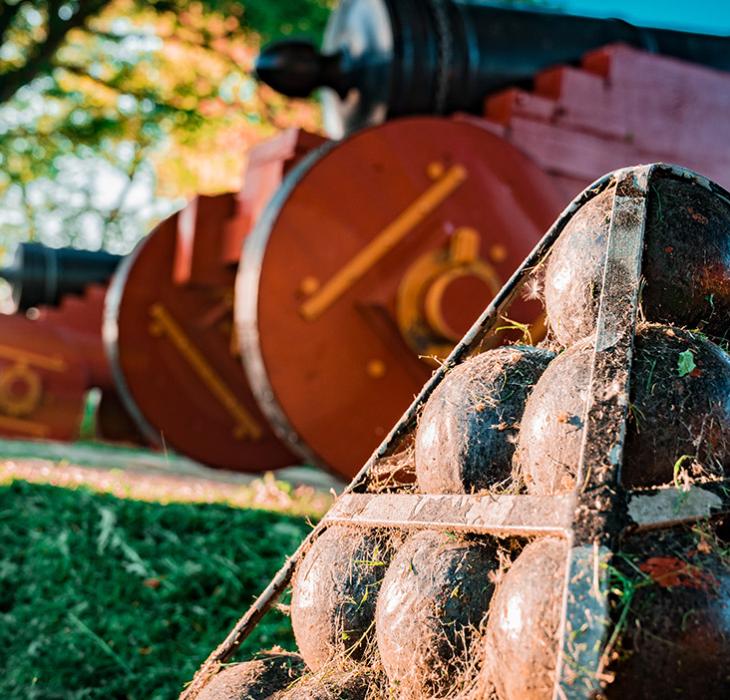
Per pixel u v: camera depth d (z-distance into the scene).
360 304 7.07
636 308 2.15
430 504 2.32
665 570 1.83
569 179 7.71
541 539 1.98
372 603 2.49
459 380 2.43
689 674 1.79
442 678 2.16
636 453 2.00
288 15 16.09
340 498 2.65
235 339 10.01
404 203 7.17
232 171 22.39
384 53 7.91
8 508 5.63
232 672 2.65
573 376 2.14
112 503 5.74
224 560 4.95
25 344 12.72
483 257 7.29
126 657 4.19
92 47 18.27
